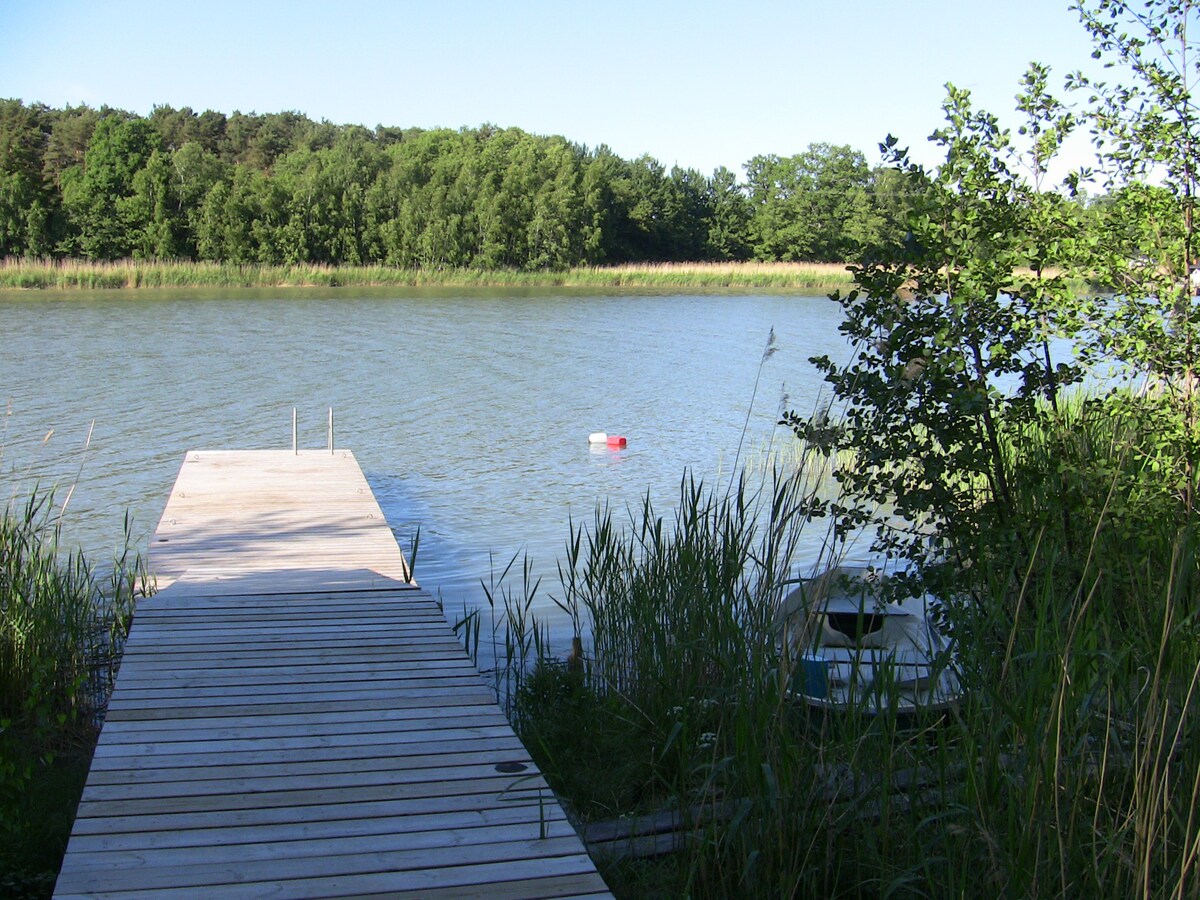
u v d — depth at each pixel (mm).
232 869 3387
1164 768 3451
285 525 9352
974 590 5070
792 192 71062
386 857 3492
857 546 9883
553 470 14141
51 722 5430
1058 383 5793
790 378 23219
